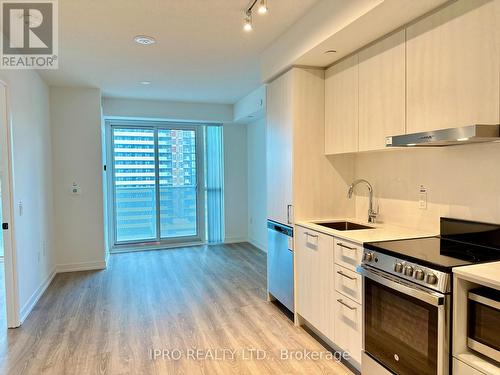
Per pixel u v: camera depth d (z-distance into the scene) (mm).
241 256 5547
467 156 2123
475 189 2078
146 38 2994
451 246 1992
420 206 2490
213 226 6512
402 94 2178
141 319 3160
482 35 1684
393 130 2260
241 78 4355
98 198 4867
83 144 4781
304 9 2514
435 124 1949
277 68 3100
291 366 2383
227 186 6574
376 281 1972
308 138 3035
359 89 2590
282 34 2963
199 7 2424
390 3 1860
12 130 3020
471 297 1518
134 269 4824
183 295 3781
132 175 6148
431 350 1627
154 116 5723
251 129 6414
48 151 4441
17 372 2320
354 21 2088
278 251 3354
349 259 2277
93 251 4867
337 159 3131
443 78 1893
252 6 2404
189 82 4535
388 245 2025
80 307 3457
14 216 3014
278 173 3297
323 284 2604
